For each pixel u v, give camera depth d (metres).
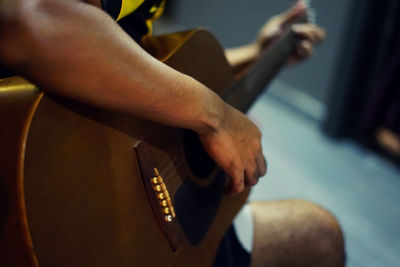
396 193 1.91
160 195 0.54
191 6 3.17
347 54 2.00
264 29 1.20
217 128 0.54
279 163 2.07
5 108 0.41
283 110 2.58
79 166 0.44
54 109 0.42
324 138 2.30
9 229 0.39
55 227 0.41
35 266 0.39
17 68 0.38
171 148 0.59
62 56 0.37
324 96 2.32
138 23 0.62
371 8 1.86
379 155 2.16
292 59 1.19
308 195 1.86
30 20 0.36
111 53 0.40
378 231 1.69
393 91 1.96
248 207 0.91
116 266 0.48
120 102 0.43
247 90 0.82
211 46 0.73
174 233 0.57
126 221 0.49
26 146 0.39
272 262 0.86
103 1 0.47
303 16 1.22
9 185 0.39
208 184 0.69
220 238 0.72
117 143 0.49
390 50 1.95
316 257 0.88
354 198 1.86
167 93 0.46
